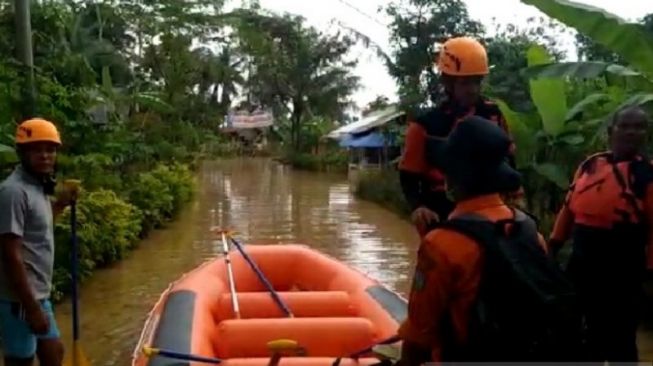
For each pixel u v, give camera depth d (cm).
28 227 425
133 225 1270
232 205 2031
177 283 633
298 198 2236
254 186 2708
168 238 1402
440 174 347
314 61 4269
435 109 353
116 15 2388
